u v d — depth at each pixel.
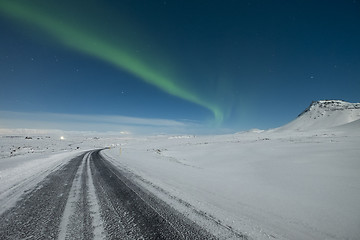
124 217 3.90
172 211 4.23
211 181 7.57
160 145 51.16
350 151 15.88
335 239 3.09
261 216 4.01
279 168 11.11
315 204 4.85
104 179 8.07
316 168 10.29
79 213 4.13
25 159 16.44
